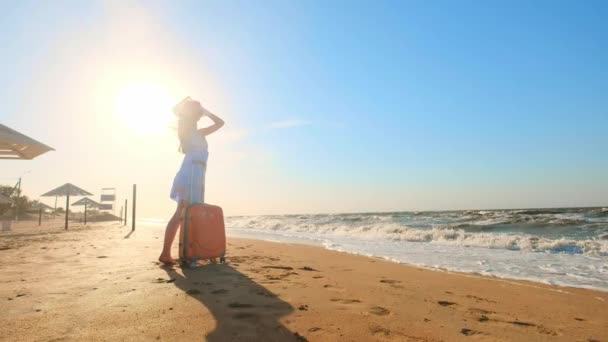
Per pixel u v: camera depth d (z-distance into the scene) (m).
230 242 11.24
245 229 23.23
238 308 2.54
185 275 3.72
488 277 5.06
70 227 22.73
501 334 2.39
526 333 2.47
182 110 4.58
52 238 10.45
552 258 7.22
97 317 2.25
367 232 15.30
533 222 16.95
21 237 11.17
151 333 1.98
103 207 38.50
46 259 4.92
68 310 2.39
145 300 2.68
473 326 2.53
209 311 2.43
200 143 4.59
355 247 9.62
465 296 3.65
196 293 2.93
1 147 10.77
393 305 2.98
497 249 9.01
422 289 3.89
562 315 3.05
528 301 3.58
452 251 8.59
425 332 2.30
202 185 4.57
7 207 46.78
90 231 16.38
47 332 1.97
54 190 20.06
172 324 2.14
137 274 3.72
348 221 26.52
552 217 19.42
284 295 3.04
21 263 4.52
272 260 5.89
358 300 3.07
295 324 2.27
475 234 12.03
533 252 8.27
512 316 2.93
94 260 4.79
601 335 2.51
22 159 12.04
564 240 9.52
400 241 11.76
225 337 1.95
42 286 3.12
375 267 5.66
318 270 4.95
